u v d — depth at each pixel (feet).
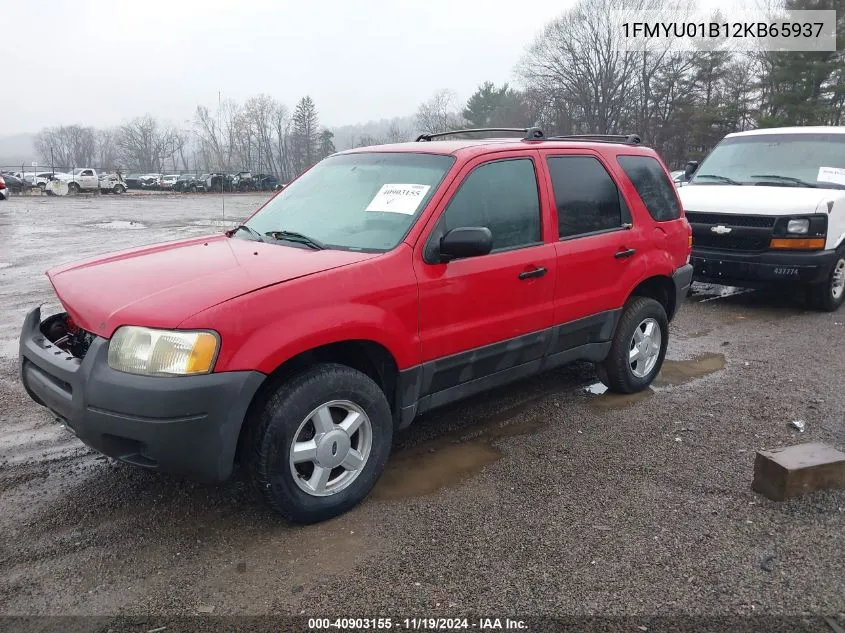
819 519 11.00
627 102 195.83
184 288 10.02
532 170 13.93
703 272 27.17
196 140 290.56
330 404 10.71
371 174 13.56
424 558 9.97
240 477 12.40
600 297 15.26
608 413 15.85
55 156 415.03
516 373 14.16
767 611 8.82
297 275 10.40
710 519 11.05
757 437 14.43
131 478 12.42
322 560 9.93
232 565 9.80
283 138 301.43
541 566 9.77
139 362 9.30
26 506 11.43
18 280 32.45
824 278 25.66
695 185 29.91
